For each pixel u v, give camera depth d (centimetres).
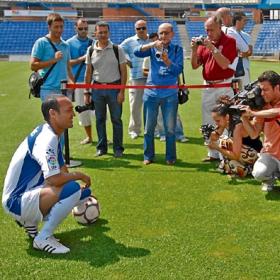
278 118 518
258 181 586
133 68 831
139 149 777
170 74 650
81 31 807
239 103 565
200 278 361
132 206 512
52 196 404
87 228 457
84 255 401
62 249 406
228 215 482
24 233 450
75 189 413
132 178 611
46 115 414
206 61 660
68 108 412
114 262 387
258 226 453
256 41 3619
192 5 4338
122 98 701
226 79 654
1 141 838
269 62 2775
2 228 463
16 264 388
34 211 409
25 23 3881
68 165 668
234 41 640
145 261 388
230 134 595
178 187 572
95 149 780
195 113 1123
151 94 657
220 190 559
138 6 4331
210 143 604
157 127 851
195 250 406
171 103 656
